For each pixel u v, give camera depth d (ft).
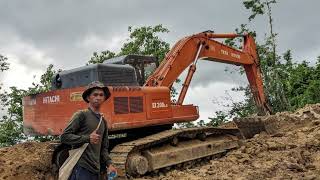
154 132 38.52
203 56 46.47
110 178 17.28
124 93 33.96
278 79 82.69
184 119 39.32
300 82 93.66
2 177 32.04
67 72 35.50
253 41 55.11
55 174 31.58
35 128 36.52
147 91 35.86
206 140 42.22
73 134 16.60
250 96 77.51
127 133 38.42
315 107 54.34
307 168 33.65
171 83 41.45
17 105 81.71
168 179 33.04
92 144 16.75
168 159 35.65
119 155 32.07
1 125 80.53
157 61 41.57
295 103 87.35
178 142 38.58
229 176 31.73
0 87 82.74
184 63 43.50
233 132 45.55
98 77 33.35
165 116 37.11
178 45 44.09
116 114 33.12
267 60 90.89
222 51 49.39
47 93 35.63
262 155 39.86
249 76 54.60
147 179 32.27
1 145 78.64
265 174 31.12
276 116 52.42
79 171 16.44
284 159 36.63
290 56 99.30
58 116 34.42
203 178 31.94
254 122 50.96
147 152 34.42
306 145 41.98
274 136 48.65
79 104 32.78
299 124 52.13
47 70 80.64
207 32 47.67
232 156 40.29
